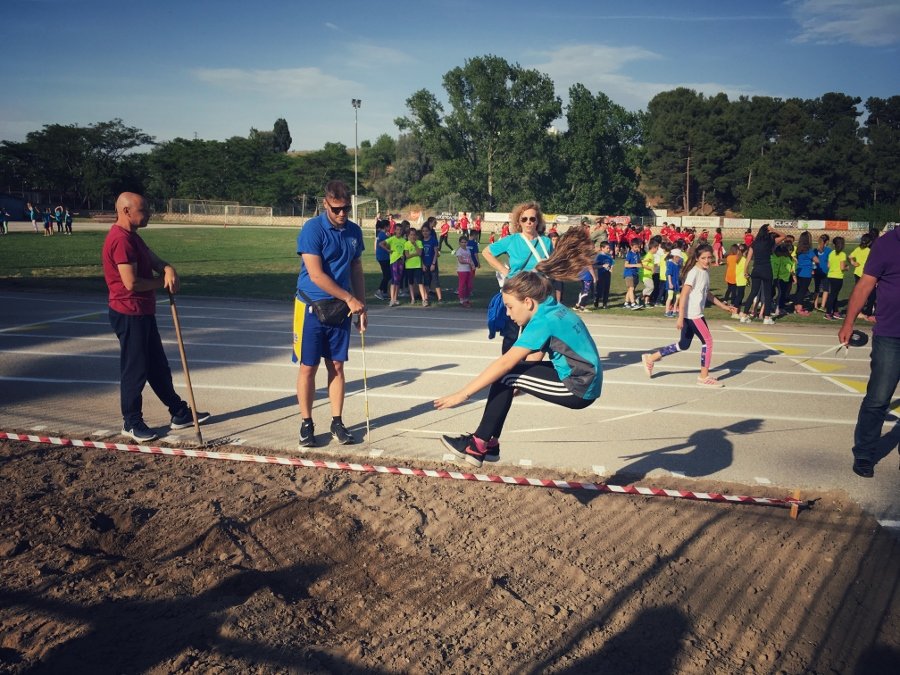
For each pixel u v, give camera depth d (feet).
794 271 54.24
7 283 55.88
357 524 14.01
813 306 57.57
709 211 319.88
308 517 14.20
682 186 313.53
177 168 323.57
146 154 323.57
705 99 356.79
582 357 13.51
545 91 224.12
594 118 226.79
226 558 12.67
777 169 267.59
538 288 13.52
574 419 22.16
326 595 11.61
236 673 9.45
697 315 27.25
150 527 13.65
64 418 20.30
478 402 23.75
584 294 54.08
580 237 16.19
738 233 201.16
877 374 17.03
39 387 23.93
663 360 32.96
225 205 249.75
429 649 10.16
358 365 29.55
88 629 10.29
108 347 31.30
